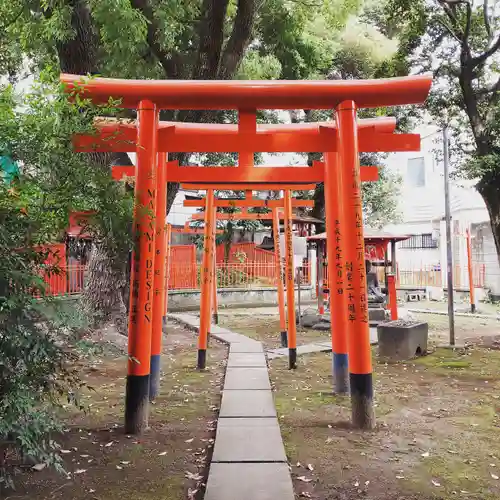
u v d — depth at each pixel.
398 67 12.00
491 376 7.36
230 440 4.52
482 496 3.56
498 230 10.27
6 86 3.32
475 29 11.31
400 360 8.56
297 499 3.51
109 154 8.23
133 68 8.55
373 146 5.83
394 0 10.74
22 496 3.49
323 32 15.03
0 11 8.11
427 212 23.11
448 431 4.93
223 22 8.88
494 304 18.02
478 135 10.43
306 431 4.94
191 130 6.57
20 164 3.21
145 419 4.94
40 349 2.98
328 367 8.08
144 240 4.92
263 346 10.13
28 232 3.06
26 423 2.97
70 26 7.48
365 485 3.73
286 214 8.46
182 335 11.59
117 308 9.37
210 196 8.33
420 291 20.41
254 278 19.84
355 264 5.08
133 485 3.72
